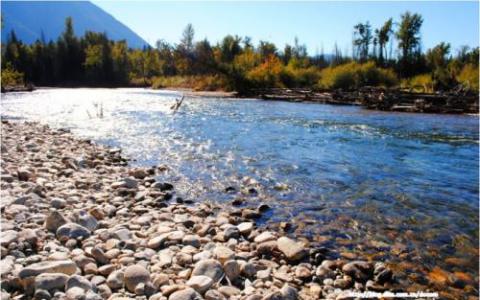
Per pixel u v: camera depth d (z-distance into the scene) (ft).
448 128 59.11
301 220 20.35
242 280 13.42
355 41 237.04
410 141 46.44
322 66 252.01
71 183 24.75
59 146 38.58
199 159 34.63
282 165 32.71
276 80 163.32
